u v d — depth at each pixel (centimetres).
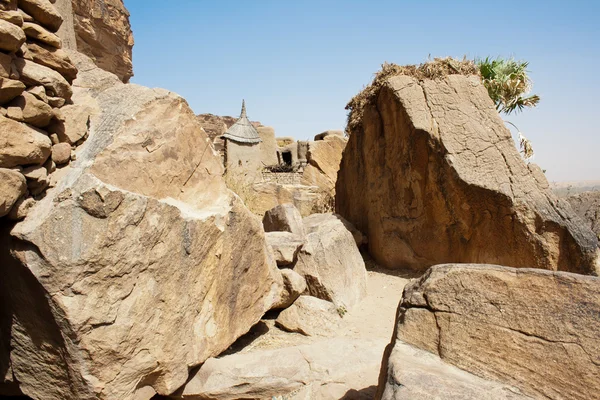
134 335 262
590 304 196
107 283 248
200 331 316
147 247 270
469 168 554
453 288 233
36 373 261
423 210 625
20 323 256
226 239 342
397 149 651
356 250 600
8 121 226
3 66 225
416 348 232
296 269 511
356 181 807
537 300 209
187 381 313
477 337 218
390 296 555
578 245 490
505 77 888
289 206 577
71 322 233
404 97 617
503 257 540
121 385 259
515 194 529
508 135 576
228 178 876
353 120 800
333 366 325
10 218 237
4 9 236
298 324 438
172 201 308
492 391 194
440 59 668
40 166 251
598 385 183
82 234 238
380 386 228
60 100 273
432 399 185
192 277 307
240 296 367
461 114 594
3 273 249
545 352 198
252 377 308
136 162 286
